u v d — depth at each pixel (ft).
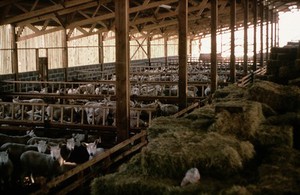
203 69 83.41
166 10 66.59
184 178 12.34
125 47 21.62
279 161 13.66
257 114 18.25
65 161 24.50
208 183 12.29
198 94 53.83
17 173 23.40
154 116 34.30
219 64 91.04
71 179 21.65
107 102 38.91
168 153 13.28
